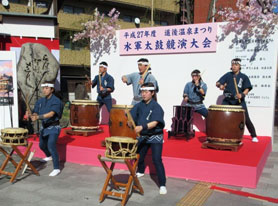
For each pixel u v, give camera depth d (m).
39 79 8.02
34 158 5.54
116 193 3.44
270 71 6.17
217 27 6.61
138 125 3.76
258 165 4.11
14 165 4.61
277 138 7.77
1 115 6.29
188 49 6.95
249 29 6.23
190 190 3.89
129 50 7.71
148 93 3.67
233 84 5.67
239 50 6.41
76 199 3.59
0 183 4.17
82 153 5.18
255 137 5.79
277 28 6.02
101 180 4.30
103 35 8.07
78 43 19.62
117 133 5.02
